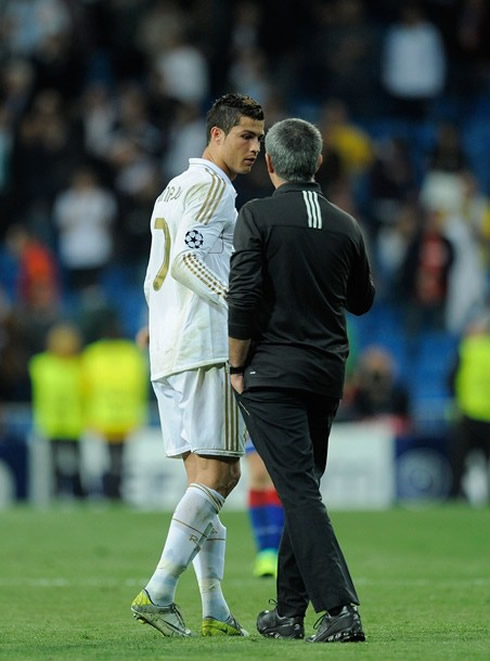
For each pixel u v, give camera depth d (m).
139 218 74.69
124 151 75.06
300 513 20.27
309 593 20.25
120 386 61.53
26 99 77.44
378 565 36.34
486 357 60.81
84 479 62.66
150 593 21.62
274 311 20.83
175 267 21.67
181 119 76.19
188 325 21.89
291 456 20.55
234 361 20.84
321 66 80.25
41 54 77.62
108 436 61.66
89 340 68.81
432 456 63.84
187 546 21.67
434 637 21.41
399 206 76.12
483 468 63.19
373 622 24.02
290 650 19.28
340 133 78.06
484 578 32.84
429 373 75.12
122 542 43.41
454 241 76.12
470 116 84.81
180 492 62.41
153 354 22.47
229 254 22.34
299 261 20.80
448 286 73.88
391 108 82.38
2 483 62.59
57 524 50.38
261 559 32.81
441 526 48.88
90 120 76.62
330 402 21.09
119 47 82.31
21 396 67.94
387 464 63.50
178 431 22.44
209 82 81.38
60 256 75.38
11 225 76.00
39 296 72.19
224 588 30.48
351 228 21.31
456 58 85.06
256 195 68.25
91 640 21.39
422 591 29.75
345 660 18.22
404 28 81.69
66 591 29.92
